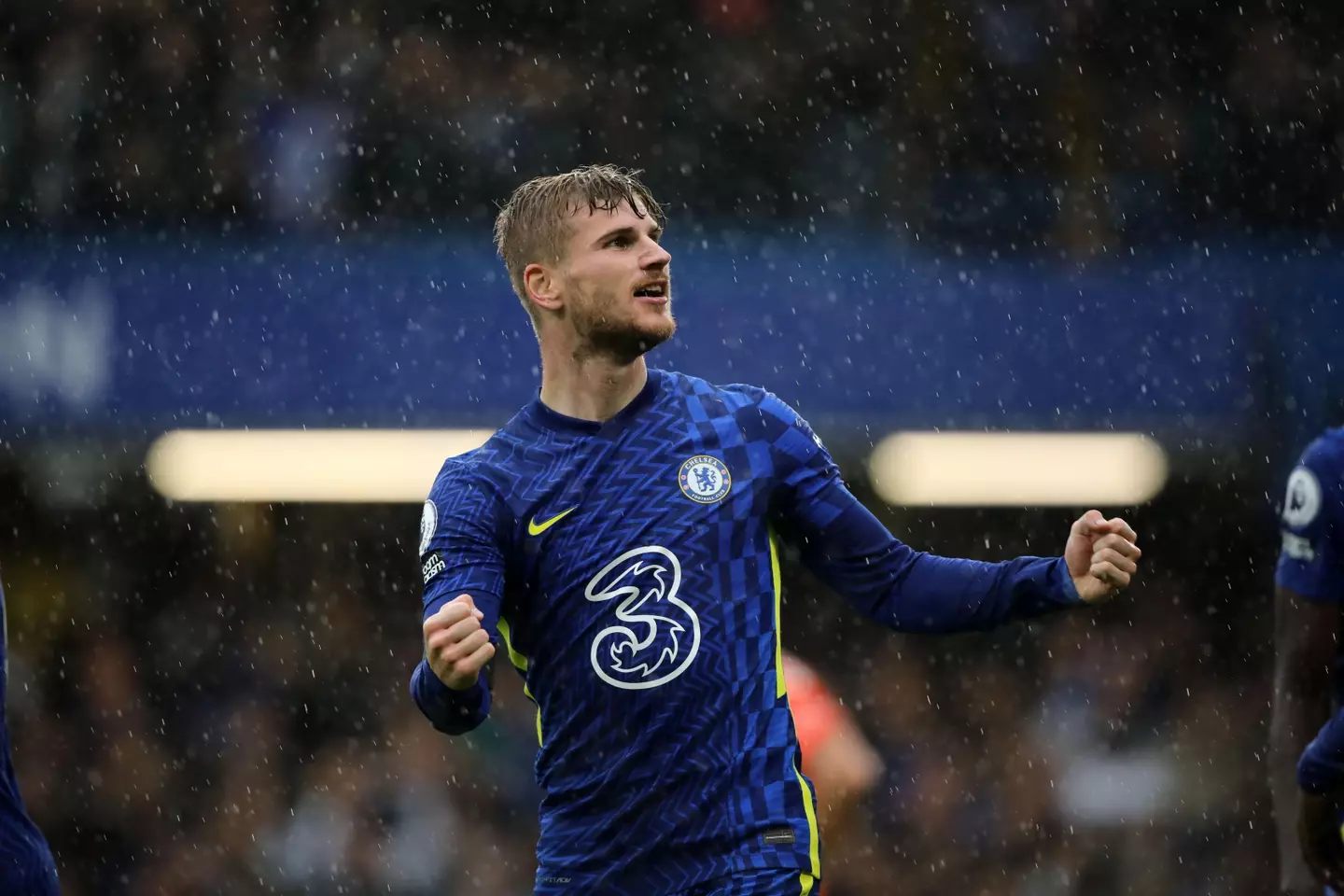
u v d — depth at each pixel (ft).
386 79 145.69
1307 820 47.24
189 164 140.15
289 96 143.64
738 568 39.83
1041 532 145.59
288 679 137.49
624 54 152.56
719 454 40.52
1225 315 128.88
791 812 38.78
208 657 136.87
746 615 39.65
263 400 123.75
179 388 123.24
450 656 35.81
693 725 38.81
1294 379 128.26
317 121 143.84
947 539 144.97
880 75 153.48
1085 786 132.57
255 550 140.77
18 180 137.49
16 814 39.40
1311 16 153.89
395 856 123.54
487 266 127.34
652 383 41.42
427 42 148.36
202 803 130.31
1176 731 135.54
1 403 122.21
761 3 154.30
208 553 139.23
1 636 39.73
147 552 137.69
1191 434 128.47
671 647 38.96
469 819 124.88
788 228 151.64
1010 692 137.49
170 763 132.16
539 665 40.19
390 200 145.18
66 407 122.31
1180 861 129.29
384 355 125.18
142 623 136.46
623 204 40.86
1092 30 153.58
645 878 38.63
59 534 135.33
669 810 38.60
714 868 38.24
